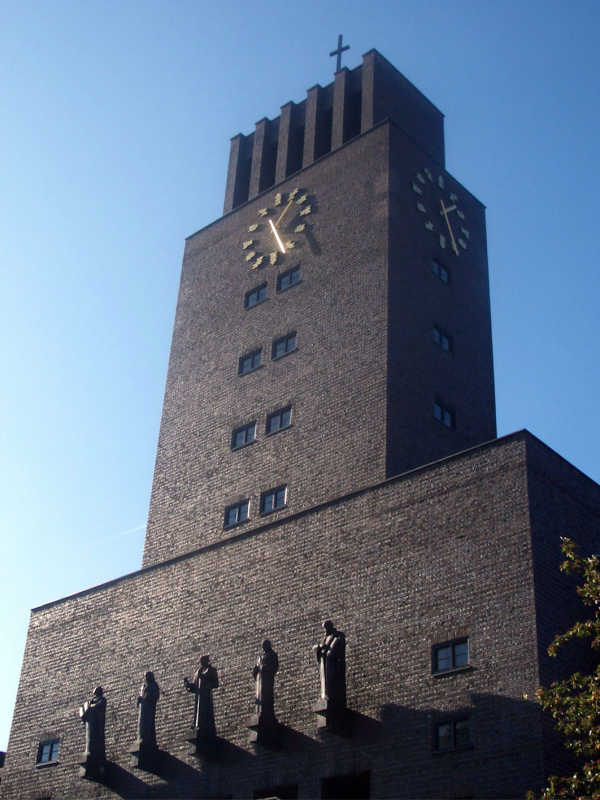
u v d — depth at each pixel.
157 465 53.81
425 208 54.72
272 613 41.41
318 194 55.97
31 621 51.72
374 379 47.16
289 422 49.41
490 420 52.12
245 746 39.25
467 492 37.53
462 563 36.38
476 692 33.75
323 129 60.72
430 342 50.50
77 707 46.72
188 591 45.31
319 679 38.22
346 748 36.19
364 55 60.25
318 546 41.25
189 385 55.34
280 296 54.06
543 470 36.94
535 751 31.41
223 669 41.84
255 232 57.88
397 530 38.91
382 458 44.69
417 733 34.56
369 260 51.09
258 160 61.91
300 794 36.66
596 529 38.03
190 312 58.38
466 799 32.41
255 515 47.88
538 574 34.47
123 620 47.25
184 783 40.41
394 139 54.78
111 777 43.16
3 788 47.41
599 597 30.59
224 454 51.16
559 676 33.22
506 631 34.00
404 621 36.94
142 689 42.91
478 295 55.47
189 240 61.75
